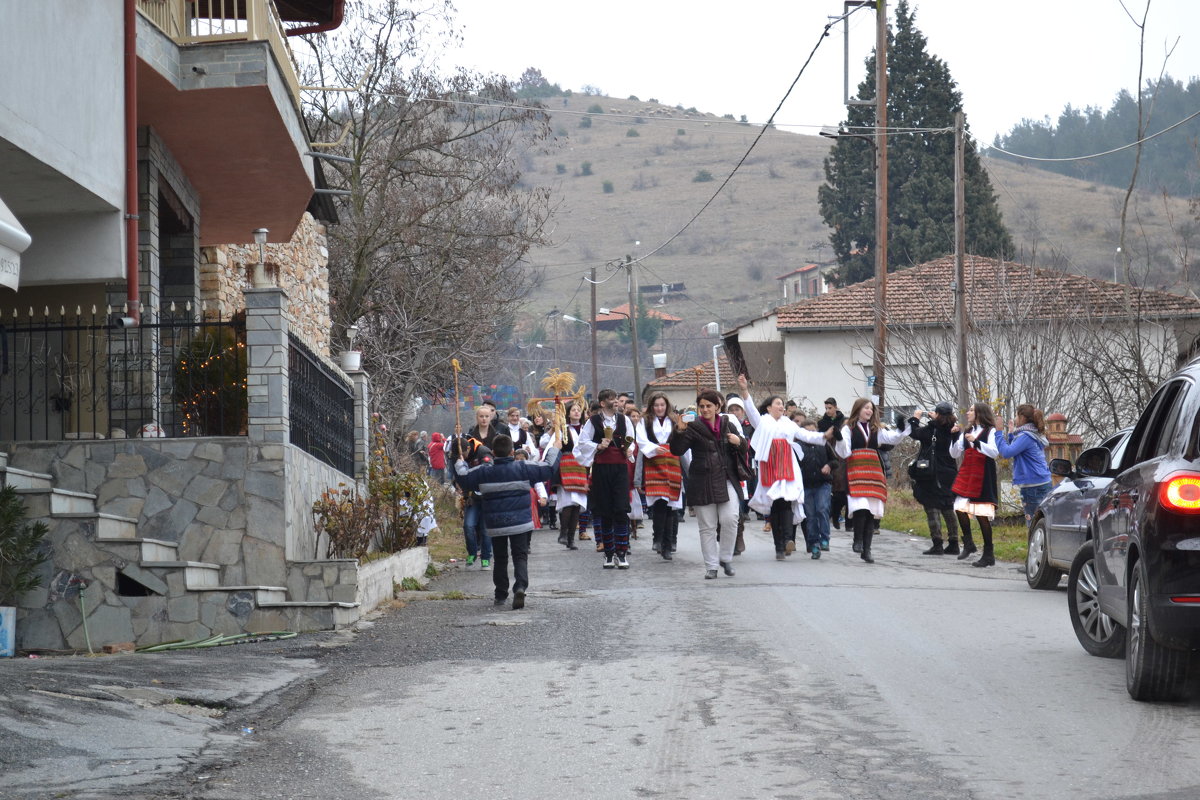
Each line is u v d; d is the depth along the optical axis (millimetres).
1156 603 7199
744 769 6281
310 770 6512
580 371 95562
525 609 12688
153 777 6238
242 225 19484
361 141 33500
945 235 60188
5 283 8367
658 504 17594
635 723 7371
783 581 14352
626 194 192500
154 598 11125
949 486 17969
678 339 109062
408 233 33812
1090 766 6195
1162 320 29078
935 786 5883
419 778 6324
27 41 10797
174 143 15695
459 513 26812
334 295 33406
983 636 10258
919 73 62125
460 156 34750
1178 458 7406
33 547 10883
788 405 21391
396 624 11969
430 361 35125
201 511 11852
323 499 13477
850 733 6961
